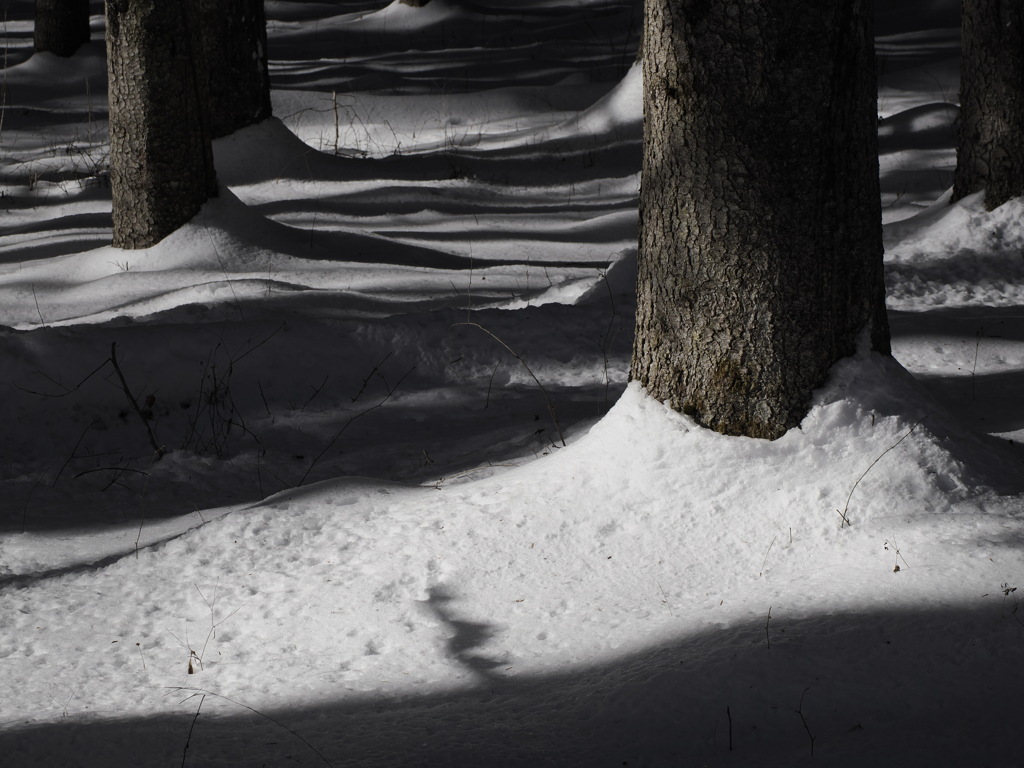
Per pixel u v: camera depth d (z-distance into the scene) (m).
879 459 4.63
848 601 3.90
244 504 5.65
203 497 5.89
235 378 7.43
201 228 11.52
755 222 4.64
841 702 3.37
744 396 4.75
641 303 5.00
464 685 3.75
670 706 3.43
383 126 21.73
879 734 3.18
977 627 3.64
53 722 3.56
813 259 4.69
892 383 4.84
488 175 17.36
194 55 11.39
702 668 3.59
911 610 3.79
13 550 5.11
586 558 4.51
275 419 7.10
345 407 7.31
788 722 3.30
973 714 3.23
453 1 35.09
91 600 4.52
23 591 4.60
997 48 11.66
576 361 7.99
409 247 12.62
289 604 4.39
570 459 5.02
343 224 14.12
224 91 16.45
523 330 8.16
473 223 14.33
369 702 3.67
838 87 4.62
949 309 9.55
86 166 18.27
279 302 9.40
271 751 3.31
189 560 4.77
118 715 3.62
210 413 7.12
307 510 5.07
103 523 5.48
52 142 20.47
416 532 4.77
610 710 3.46
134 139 11.32
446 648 4.02
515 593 4.35
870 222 4.84
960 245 11.55
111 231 13.62
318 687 3.79
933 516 4.42
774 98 4.56
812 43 4.55
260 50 16.66
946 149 16.47
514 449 6.13
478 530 4.71
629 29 31.09
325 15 36.94
